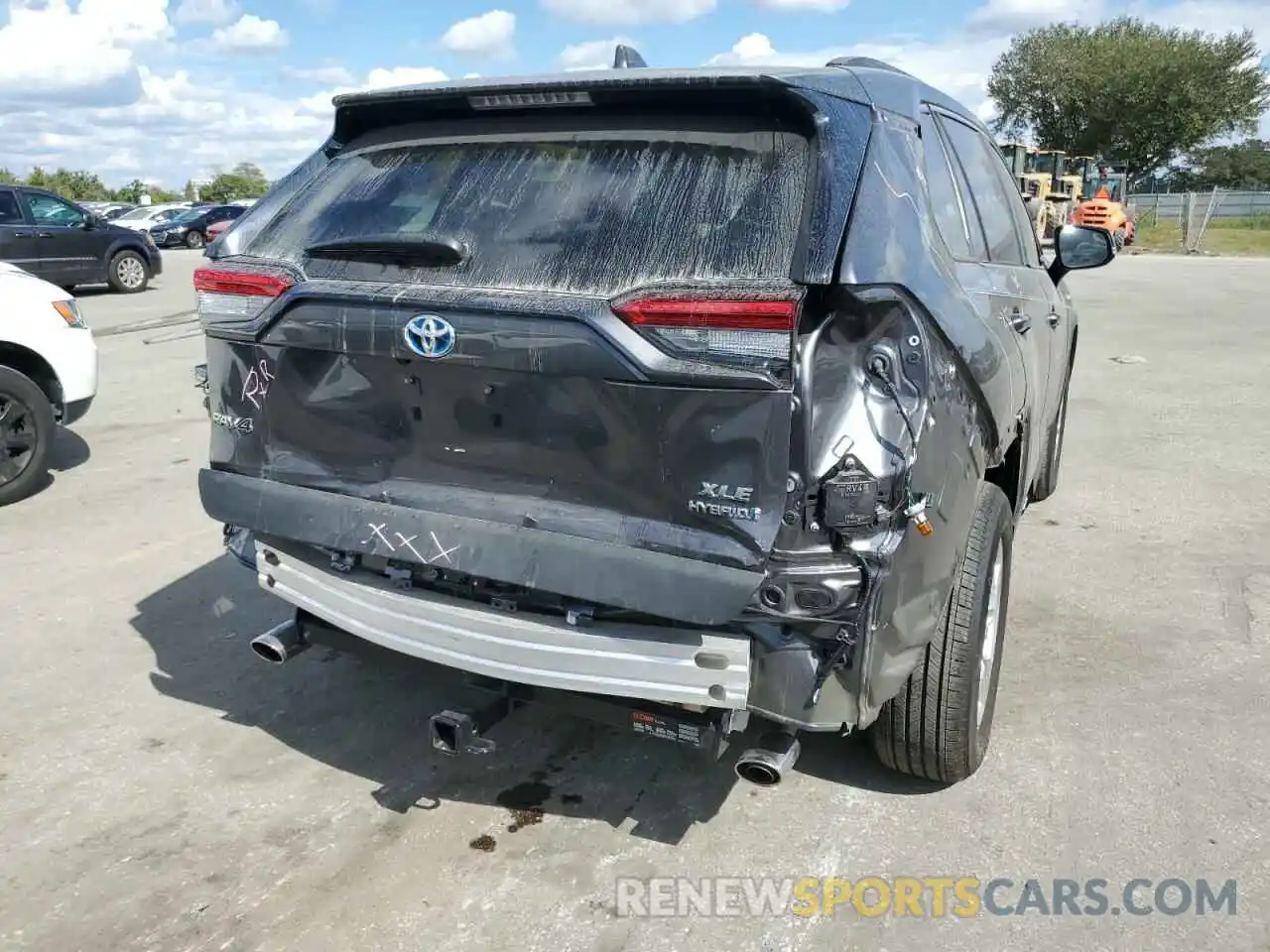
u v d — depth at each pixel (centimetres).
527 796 323
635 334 240
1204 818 306
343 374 285
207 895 278
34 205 1627
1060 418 575
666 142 269
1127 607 454
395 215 293
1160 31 5644
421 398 274
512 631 263
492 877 285
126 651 419
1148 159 5803
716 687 246
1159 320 1360
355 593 289
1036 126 6006
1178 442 730
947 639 293
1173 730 354
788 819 310
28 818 311
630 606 247
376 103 307
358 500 289
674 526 247
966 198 359
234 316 302
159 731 360
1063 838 298
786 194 249
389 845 299
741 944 259
